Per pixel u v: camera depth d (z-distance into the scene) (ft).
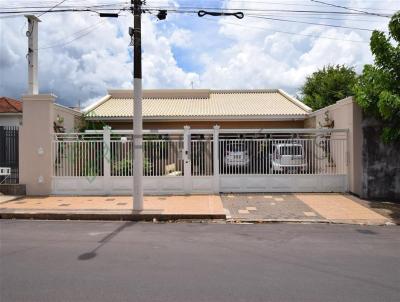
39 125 45.98
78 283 17.39
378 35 38.75
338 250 24.02
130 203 40.68
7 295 15.94
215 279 18.07
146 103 76.59
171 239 26.86
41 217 35.70
